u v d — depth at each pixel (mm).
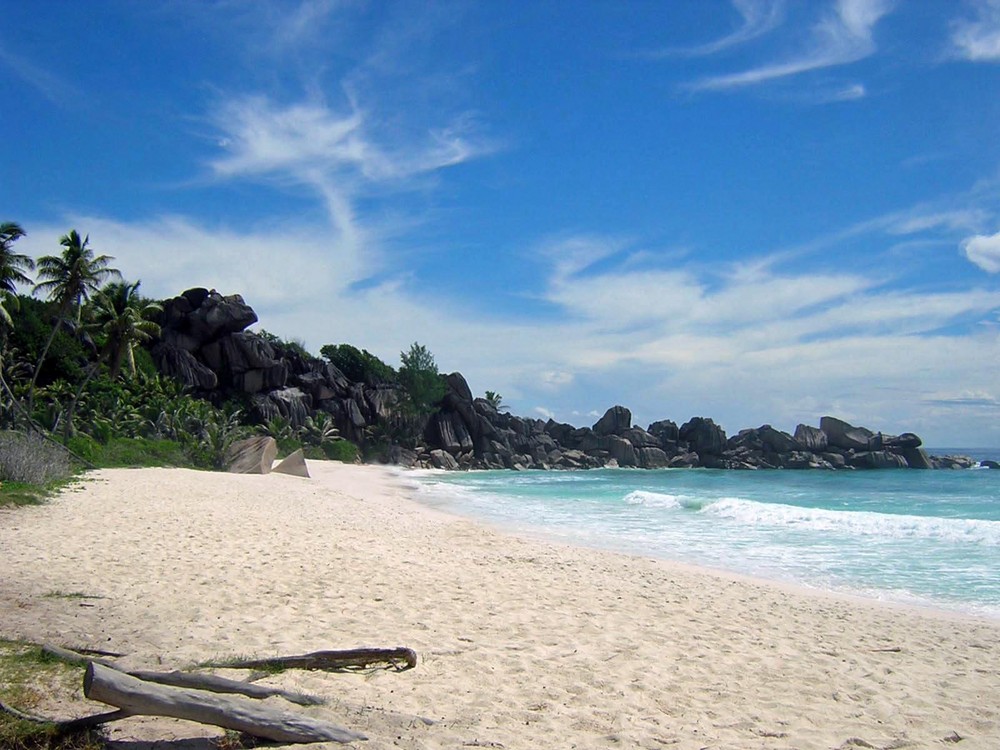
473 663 7141
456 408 83812
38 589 9180
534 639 8234
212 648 7074
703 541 19641
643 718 5938
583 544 18844
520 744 5195
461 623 8773
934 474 68938
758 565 16016
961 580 14430
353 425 75438
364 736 5020
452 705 5902
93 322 51656
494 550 15344
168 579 10344
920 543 19312
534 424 91188
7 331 47875
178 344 68312
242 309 71312
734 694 6707
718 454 88750
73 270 41781
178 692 4965
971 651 8836
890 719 6270
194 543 13688
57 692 5598
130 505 19156
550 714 5883
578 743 5309
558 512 27781
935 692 7082
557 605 10148
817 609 11133
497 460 80188
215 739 4879
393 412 78938
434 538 16812
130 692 4820
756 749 5426
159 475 29641
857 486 49031
